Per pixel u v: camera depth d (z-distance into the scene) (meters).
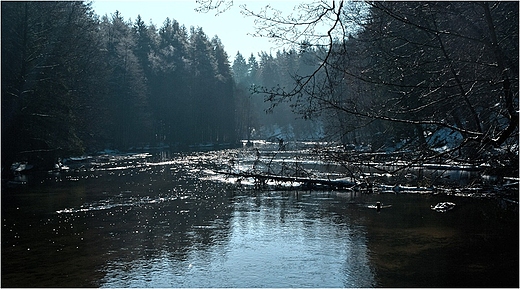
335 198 22.34
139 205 21.41
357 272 11.98
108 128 57.81
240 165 39.22
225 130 79.88
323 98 7.59
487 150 8.88
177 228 16.92
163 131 74.81
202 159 47.88
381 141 10.64
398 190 22.62
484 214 17.31
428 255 13.03
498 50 8.37
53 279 11.91
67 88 33.84
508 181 10.88
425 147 8.91
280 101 7.59
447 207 18.69
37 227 17.25
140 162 44.81
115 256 13.73
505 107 8.88
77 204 21.72
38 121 30.72
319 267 12.47
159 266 12.81
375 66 9.20
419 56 9.62
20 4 29.70
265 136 90.62
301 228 16.52
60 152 35.31
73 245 14.88
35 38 30.47
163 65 74.81
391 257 13.01
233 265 12.81
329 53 7.20
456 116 9.73
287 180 26.06
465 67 9.15
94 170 37.00
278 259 13.20
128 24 83.56
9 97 29.64
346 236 15.27
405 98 9.66
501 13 9.73
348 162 9.48
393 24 9.04
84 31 38.81
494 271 11.68
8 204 21.75
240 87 92.69
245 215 18.92
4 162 29.58
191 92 76.12
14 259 13.52
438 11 8.67
